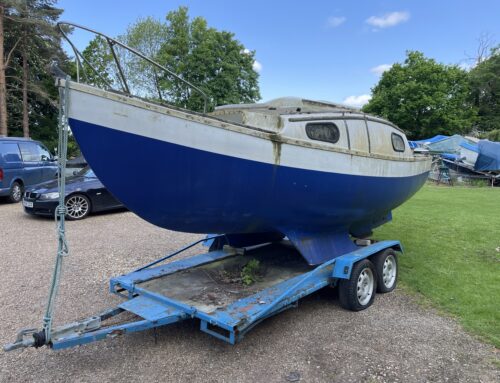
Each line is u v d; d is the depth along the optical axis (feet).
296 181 12.52
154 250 21.52
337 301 14.75
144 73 92.89
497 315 13.51
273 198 12.41
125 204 11.18
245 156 11.25
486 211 36.42
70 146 57.98
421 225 29.22
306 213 13.64
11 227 26.81
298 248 14.07
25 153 39.34
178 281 13.25
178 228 12.77
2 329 11.86
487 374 9.97
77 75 10.42
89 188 30.32
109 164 10.00
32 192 29.19
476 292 15.69
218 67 98.99
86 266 18.34
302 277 12.96
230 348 11.03
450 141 86.79
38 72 90.58
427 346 11.34
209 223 12.53
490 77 138.82
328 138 13.62
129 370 9.90
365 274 14.19
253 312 10.34
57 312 13.04
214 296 11.83
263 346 11.19
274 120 12.34
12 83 87.10
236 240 16.37
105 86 11.48
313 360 10.49
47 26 76.69
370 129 15.53
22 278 16.51
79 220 29.63
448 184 71.72
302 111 14.79
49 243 22.52
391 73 130.31
